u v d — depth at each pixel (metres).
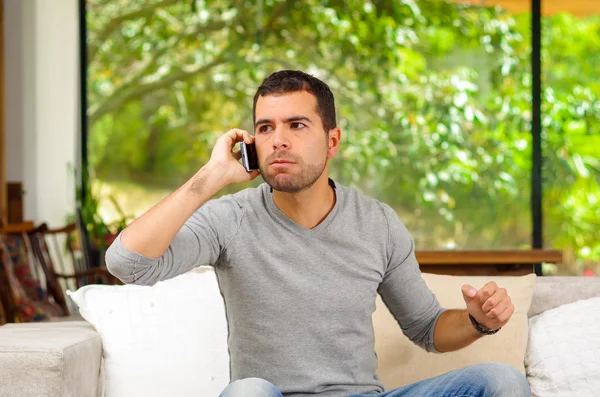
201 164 7.45
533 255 3.59
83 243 6.65
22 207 6.76
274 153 2.15
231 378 2.23
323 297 2.18
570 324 2.79
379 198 7.50
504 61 7.49
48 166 7.07
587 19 7.40
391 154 7.49
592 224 7.31
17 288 5.14
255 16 7.51
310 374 2.14
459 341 2.29
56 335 2.47
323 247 2.22
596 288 2.96
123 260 2.04
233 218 2.22
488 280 2.87
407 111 7.51
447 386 1.98
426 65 7.52
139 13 7.43
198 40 7.48
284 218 2.23
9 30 6.98
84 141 7.32
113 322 2.62
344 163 7.50
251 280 2.19
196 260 2.17
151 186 7.42
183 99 7.46
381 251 2.28
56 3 7.12
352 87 7.53
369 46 7.52
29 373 2.20
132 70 7.43
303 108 2.16
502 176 7.43
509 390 1.92
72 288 6.25
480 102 7.50
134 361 2.61
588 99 7.39
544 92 7.42
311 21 7.53
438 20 7.52
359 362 2.20
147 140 7.43
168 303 2.68
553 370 2.71
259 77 7.50
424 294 2.35
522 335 2.78
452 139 7.48
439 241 7.45
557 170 7.36
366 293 2.23
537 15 7.39
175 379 2.61
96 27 7.38
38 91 7.07
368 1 7.52
